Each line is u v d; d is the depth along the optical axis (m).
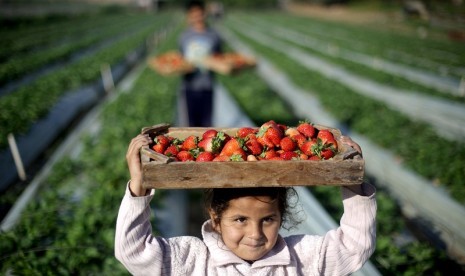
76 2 93.56
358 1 71.12
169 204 6.66
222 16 69.00
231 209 2.15
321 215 5.98
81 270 4.89
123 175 7.39
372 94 16.38
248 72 18.92
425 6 36.88
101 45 31.92
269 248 2.23
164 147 2.43
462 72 21.28
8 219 6.45
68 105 13.95
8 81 16.36
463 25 33.19
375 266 5.32
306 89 15.88
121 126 10.02
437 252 5.77
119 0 100.56
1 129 9.80
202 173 2.05
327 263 2.34
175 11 95.62
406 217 7.89
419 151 9.39
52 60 21.39
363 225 2.25
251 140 2.55
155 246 2.20
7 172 8.85
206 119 9.06
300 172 2.09
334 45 32.56
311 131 2.73
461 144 10.07
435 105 13.55
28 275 4.68
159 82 15.42
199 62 8.57
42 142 10.98
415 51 28.47
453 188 7.74
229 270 2.25
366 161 9.84
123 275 4.80
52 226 5.75
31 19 47.25
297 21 63.12
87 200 6.48
